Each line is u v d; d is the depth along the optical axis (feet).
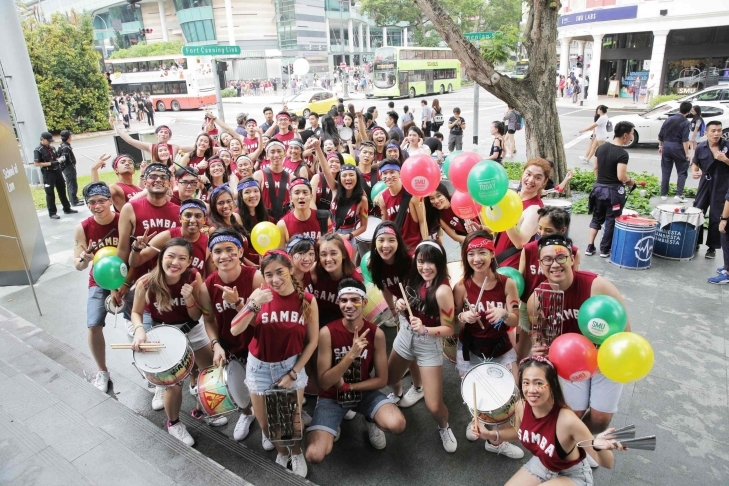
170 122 89.15
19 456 11.02
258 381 10.84
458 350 12.44
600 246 22.89
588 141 52.44
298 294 10.70
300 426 10.50
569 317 10.71
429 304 11.37
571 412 8.57
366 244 17.69
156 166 14.15
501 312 10.82
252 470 11.25
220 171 19.94
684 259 21.81
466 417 13.00
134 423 12.18
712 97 46.80
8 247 21.39
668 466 10.87
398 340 12.32
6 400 13.09
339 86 148.36
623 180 21.18
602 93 96.32
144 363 10.98
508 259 13.79
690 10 70.23
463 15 147.74
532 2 29.53
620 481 10.52
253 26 174.50
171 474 10.57
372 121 35.65
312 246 11.66
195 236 13.47
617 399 10.21
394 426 11.00
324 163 19.65
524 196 14.70
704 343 15.44
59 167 33.32
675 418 12.31
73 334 17.95
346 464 11.50
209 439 12.42
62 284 22.49
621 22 78.74
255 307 10.12
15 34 38.37
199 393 11.60
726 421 12.14
